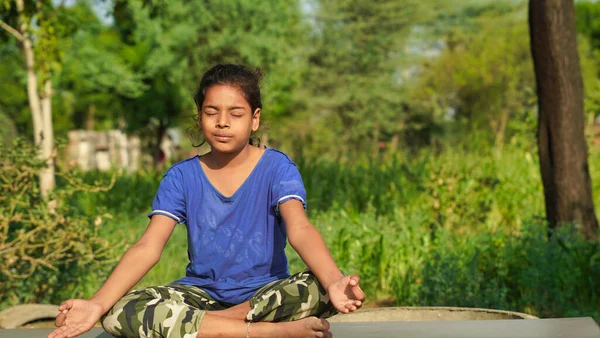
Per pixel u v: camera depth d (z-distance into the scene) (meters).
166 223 2.96
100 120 41.06
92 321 2.59
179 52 25.62
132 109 29.22
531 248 6.64
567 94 7.71
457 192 9.72
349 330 3.08
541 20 7.75
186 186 2.99
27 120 29.94
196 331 2.63
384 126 29.97
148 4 10.25
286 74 26.42
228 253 2.93
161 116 29.05
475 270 6.36
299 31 30.11
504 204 10.12
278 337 2.62
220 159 2.97
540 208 10.38
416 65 31.34
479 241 7.12
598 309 6.17
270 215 2.94
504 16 30.27
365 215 8.41
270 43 25.34
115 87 26.30
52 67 8.91
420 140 29.36
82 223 6.28
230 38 24.89
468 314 4.19
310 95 30.42
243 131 2.87
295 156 12.46
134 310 2.66
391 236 7.60
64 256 6.56
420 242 7.44
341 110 30.61
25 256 5.97
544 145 7.86
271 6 26.19
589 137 12.97
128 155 33.34
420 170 10.78
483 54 25.55
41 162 6.19
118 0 10.20
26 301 6.52
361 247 7.38
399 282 6.92
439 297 6.32
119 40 27.81
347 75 30.38
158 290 2.82
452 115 28.97
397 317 4.27
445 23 31.58
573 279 6.21
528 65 24.86
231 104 2.85
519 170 11.40
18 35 8.88
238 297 2.91
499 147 13.50
